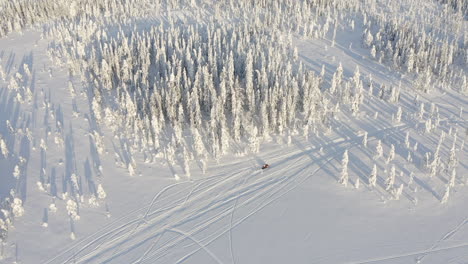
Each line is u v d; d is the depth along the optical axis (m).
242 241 53.12
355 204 58.59
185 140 74.38
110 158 68.19
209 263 50.00
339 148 71.81
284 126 76.62
